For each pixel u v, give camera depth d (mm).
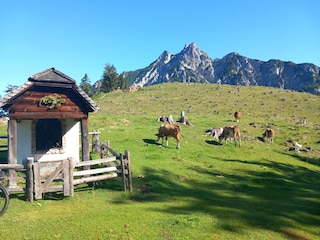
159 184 17812
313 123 50344
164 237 10820
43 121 21938
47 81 17875
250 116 55000
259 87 91812
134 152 25016
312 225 12883
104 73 120938
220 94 78312
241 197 16875
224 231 11594
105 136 30734
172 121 42625
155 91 87125
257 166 24875
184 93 81688
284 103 68750
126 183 17094
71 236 10727
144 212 13320
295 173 24703
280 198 17094
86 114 19297
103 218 12445
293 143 36844
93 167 20656
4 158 24109
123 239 10586
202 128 40594
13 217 12414
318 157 31906
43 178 16328
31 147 21141
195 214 13297
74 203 14461
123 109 61219
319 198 17547
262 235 11461
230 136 32094
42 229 11273
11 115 17344
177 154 25688
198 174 20875
